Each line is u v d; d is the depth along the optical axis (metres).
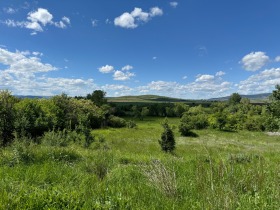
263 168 5.68
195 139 41.16
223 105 97.56
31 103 28.11
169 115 106.69
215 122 59.78
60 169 7.12
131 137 39.81
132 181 6.11
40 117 26.12
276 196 4.29
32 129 24.91
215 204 3.87
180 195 4.94
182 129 47.66
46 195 4.38
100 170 7.10
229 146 30.72
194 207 4.21
